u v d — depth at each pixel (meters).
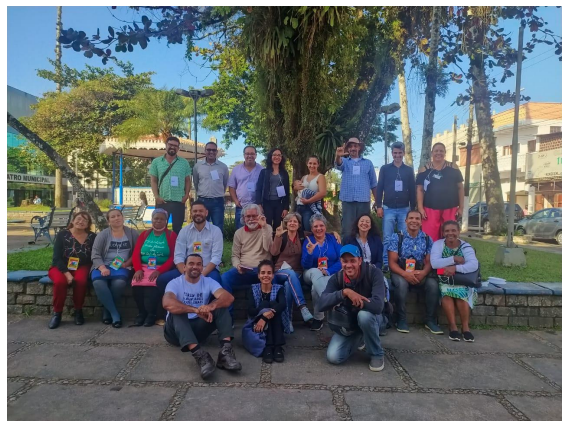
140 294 4.72
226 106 20.70
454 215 5.81
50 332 4.45
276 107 7.29
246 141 21.84
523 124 27.84
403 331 4.65
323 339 4.40
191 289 3.88
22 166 32.16
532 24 6.76
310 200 5.94
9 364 3.60
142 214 14.29
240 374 3.48
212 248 4.77
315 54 6.20
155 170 6.18
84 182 33.34
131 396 3.06
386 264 4.91
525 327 4.84
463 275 4.45
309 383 3.34
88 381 3.30
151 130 19.56
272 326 3.92
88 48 5.47
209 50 8.15
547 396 3.18
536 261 7.54
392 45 7.93
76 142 25.20
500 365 3.77
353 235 4.82
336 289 3.81
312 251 4.76
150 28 5.57
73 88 26.23
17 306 5.04
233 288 4.88
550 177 24.11
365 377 3.48
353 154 6.10
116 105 26.16
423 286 4.82
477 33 7.58
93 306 4.98
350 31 6.17
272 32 6.04
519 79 6.90
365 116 8.16
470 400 3.10
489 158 14.27
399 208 6.02
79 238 4.82
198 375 3.44
